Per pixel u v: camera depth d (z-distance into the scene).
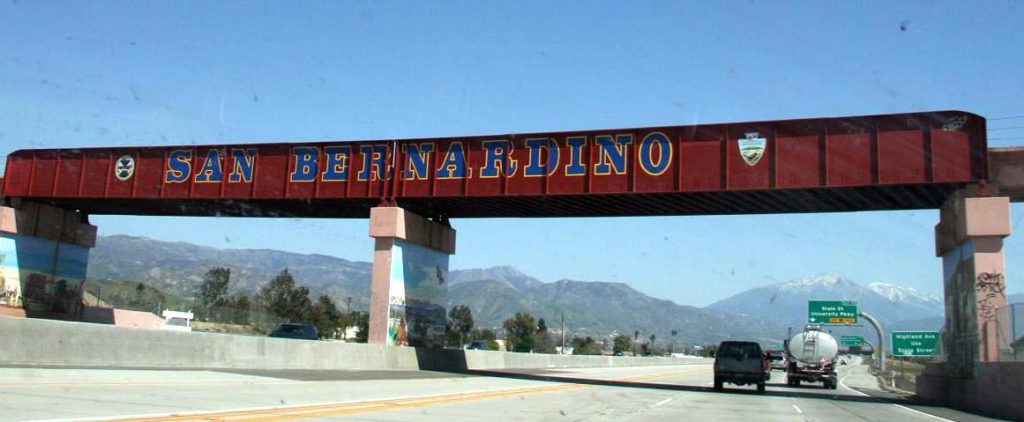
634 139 32.91
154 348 24.44
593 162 33.31
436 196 35.59
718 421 18.06
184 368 24.97
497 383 30.80
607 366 75.25
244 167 38.56
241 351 27.52
